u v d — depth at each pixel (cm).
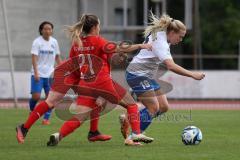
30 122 3012
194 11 10794
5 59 9212
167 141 3303
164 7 10831
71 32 2917
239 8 13438
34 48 4481
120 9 10844
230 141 3328
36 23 10575
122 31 10794
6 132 3734
